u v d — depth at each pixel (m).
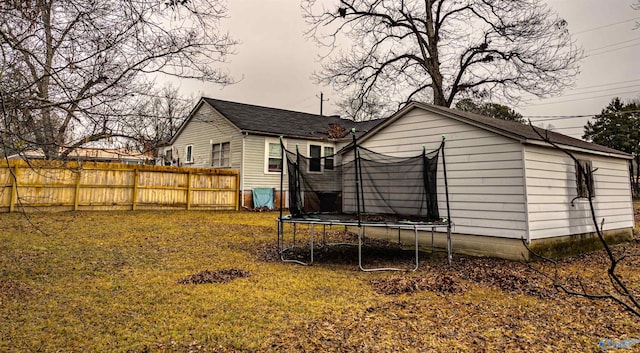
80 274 5.44
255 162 15.95
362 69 19.30
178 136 20.05
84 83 3.69
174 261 6.53
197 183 14.66
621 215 9.87
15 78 3.41
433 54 18.55
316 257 7.50
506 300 4.71
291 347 3.29
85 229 8.95
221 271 5.84
